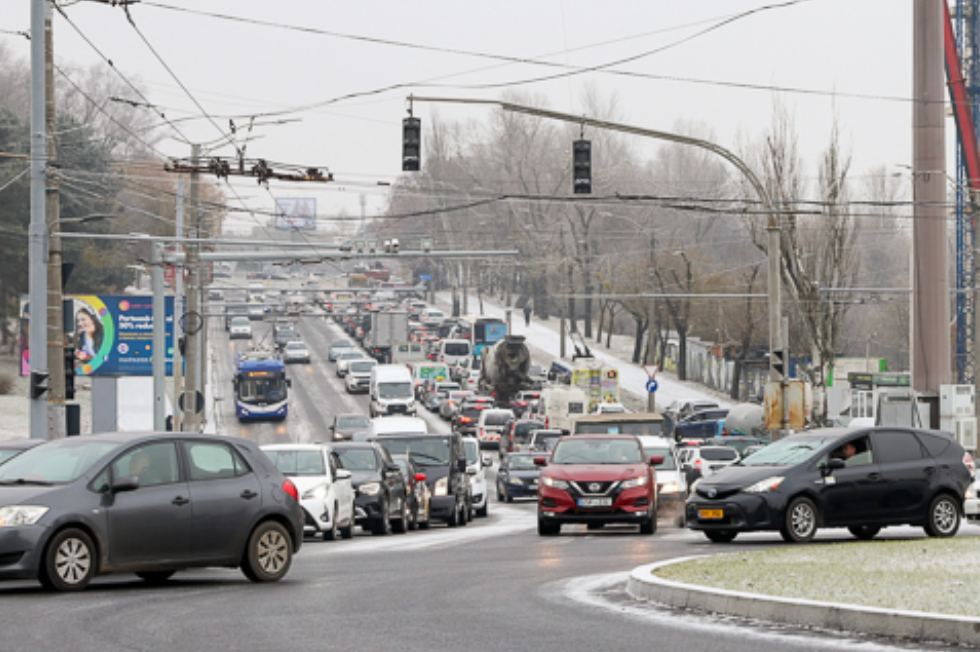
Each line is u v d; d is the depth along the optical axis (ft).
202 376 526.98
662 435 350.02
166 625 89.10
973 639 74.95
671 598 97.14
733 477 166.50
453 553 161.99
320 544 194.29
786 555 129.29
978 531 183.83
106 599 105.19
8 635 84.17
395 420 332.80
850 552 131.85
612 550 160.35
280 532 122.83
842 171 480.23
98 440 116.98
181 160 290.76
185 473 118.01
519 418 599.57
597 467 197.88
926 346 348.18
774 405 266.16
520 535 204.44
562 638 81.87
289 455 207.31
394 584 118.83
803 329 582.76
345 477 209.77
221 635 84.33
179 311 442.91
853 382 578.66
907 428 171.94
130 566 113.29
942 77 342.03
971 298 492.95
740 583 101.40
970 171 432.25
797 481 164.35
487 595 107.76
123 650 78.13
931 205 343.05
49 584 109.29
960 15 465.88
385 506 219.82
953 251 559.38
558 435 458.91
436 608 98.78
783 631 82.48
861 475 166.71
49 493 110.32
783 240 471.62
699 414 564.71
